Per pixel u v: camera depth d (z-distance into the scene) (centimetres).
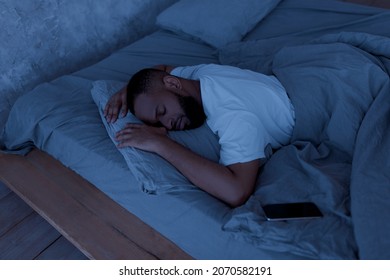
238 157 87
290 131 107
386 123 95
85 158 113
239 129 89
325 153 100
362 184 81
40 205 118
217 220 86
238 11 167
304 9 179
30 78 152
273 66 131
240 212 81
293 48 127
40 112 123
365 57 112
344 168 93
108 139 113
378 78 104
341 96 101
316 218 80
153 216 103
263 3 174
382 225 73
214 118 96
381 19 158
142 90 99
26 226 134
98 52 181
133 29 198
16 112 128
